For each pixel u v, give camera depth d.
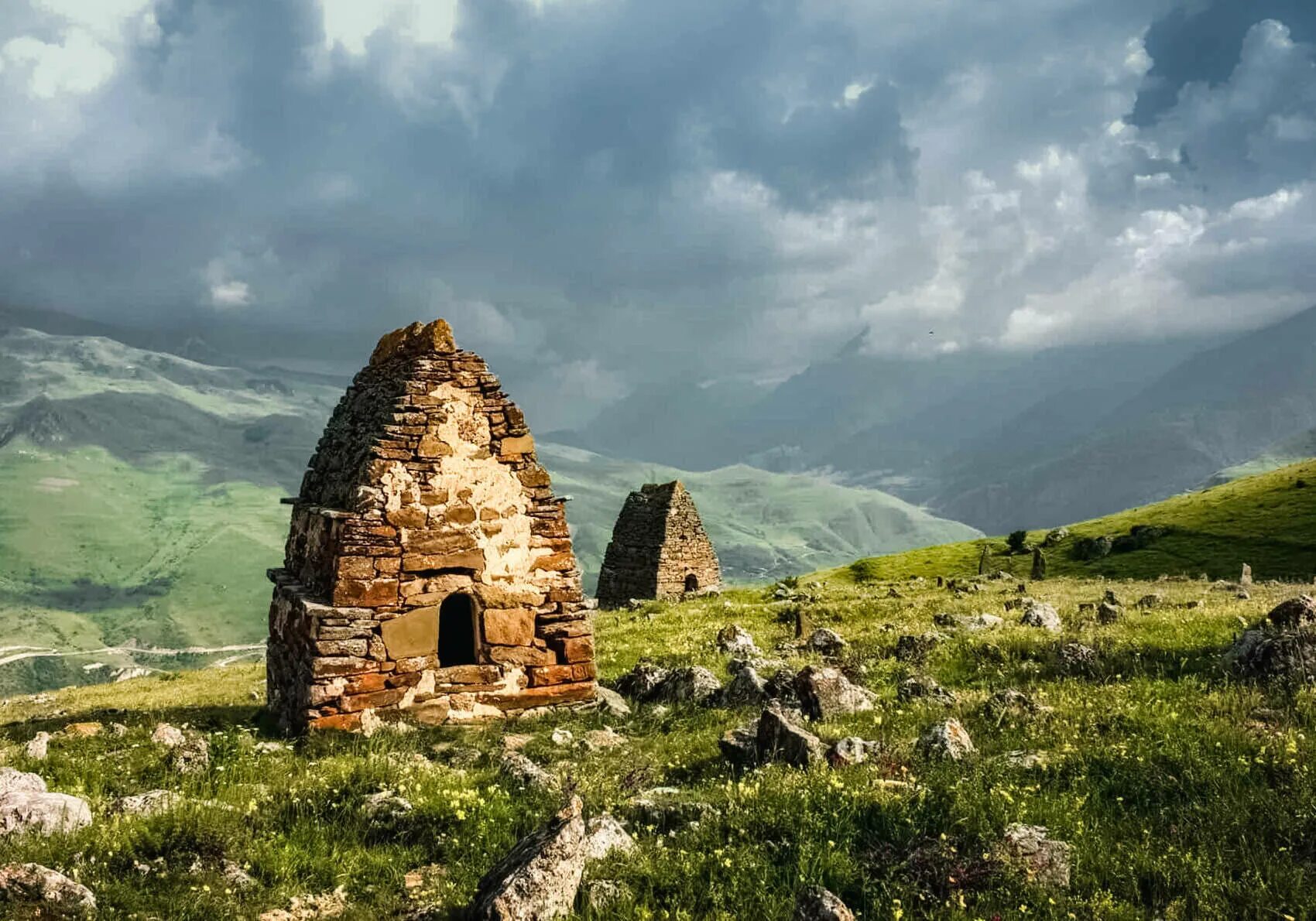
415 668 16.16
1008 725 11.85
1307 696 11.23
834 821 8.09
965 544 103.81
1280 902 6.27
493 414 17.44
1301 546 75.00
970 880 6.88
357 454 17.33
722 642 24.67
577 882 7.04
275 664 18.50
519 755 12.50
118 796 10.62
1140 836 7.66
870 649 21.64
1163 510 101.25
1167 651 16.09
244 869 8.23
